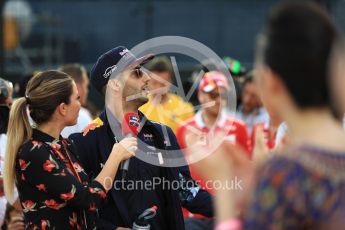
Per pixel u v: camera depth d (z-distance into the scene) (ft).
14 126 42.04
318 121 21.93
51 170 40.70
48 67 119.75
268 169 21.42
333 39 21.90
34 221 41.27
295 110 22.12
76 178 41.88
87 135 46.37
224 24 130.93
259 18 130.21
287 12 22.15
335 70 21.81
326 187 20.81
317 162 21.06
